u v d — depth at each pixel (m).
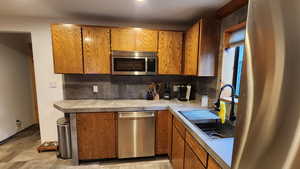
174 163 1.91
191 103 2.31
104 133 2.09
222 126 1.60
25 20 2.30
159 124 2.19
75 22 2.39
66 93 2.51
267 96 0.51
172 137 1.99
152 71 2.29
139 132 2.14
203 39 1.88
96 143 2.09
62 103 2.24
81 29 2.09
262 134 0.53
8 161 2.18
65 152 2.23
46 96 2.50
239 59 1.72
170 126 2.08
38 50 2.39
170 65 2.33
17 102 3.12
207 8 1.88
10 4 1.83
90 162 2.17
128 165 2.12
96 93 2.57
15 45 3.09
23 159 2.23
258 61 0.54
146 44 2.24
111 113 2.07
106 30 2.14
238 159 0.64
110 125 2.09
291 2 0.43
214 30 1.90
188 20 2.36
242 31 1.62
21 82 3.23
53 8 1.95
